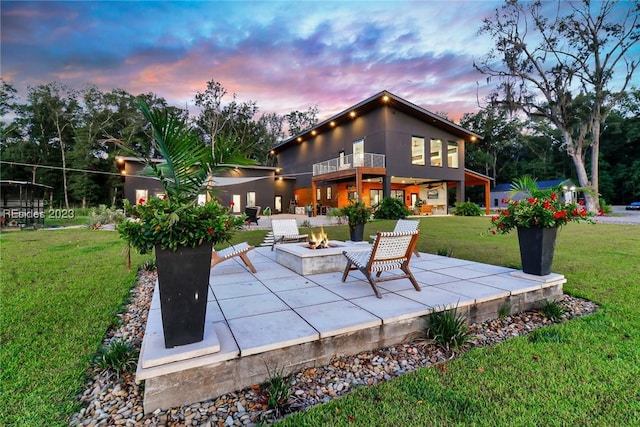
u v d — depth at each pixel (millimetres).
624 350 2463
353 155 16438
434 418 1720
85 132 27828
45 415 1794
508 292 3375
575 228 10680
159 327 2332
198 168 2355
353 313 2748
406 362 2398
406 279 4012
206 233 1946
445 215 19047
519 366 2254
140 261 6016
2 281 4594
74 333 2908
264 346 2111
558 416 1725
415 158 18000
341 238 8891
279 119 40156
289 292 3506
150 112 2074
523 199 4027
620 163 29875
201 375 1932
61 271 5215
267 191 22312
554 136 33000
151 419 1773
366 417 1738
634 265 5301
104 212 14094
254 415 1812
